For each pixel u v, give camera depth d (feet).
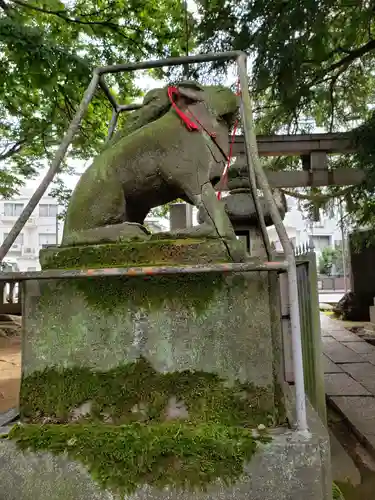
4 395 15.08
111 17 21.06
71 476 4.26
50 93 17.07
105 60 22.08
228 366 4.72
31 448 4.37
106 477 4.21
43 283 5.06
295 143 24.43
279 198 14.14
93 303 4.91
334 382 15.21
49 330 4.96
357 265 33.04
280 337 4.97
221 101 6.20
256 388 4.69
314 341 9.20
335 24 20.10
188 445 4.26
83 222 5.57
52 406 4.82
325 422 8.98
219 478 4.16
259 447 4.21
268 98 23.47
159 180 5.76
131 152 5.73
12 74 17.72
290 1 16.83
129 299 4.87
